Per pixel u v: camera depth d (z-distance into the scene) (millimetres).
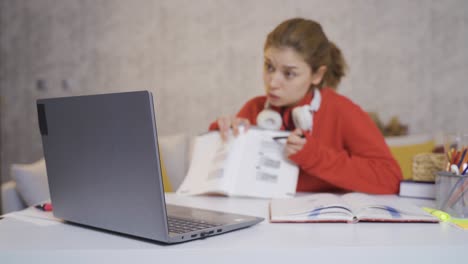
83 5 3486
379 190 1262
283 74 1354
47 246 682
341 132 1408
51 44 3551
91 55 3492
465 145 990
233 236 729
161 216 647
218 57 3293
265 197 1205
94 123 703
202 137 1398
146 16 3389
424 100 3021
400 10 3025
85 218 790
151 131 624
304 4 3137
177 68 3355
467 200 894
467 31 2965
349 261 654
